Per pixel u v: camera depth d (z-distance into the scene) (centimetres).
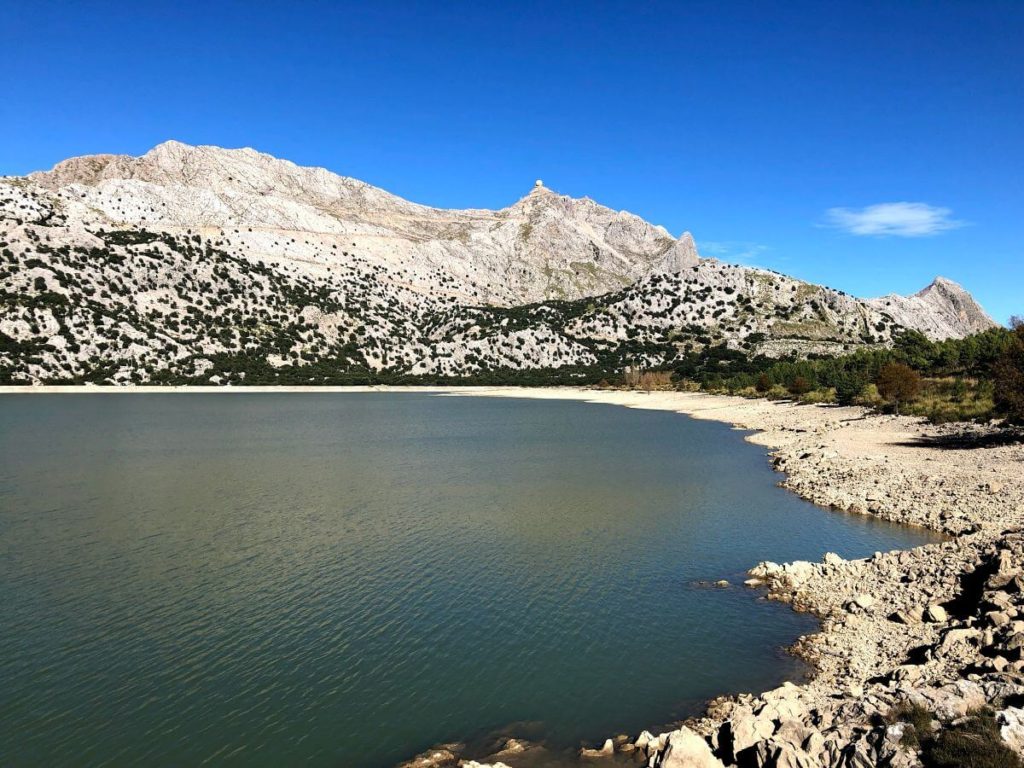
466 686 1477
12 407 10300
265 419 8812
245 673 1559
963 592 1722
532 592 2050
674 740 1084
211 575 2261
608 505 3250
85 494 3681
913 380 5947
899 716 1045
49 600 2042
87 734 1316
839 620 1723
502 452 5378
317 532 2811
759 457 4750
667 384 14850
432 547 2559
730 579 2122
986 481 2986
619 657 1595
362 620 1862
